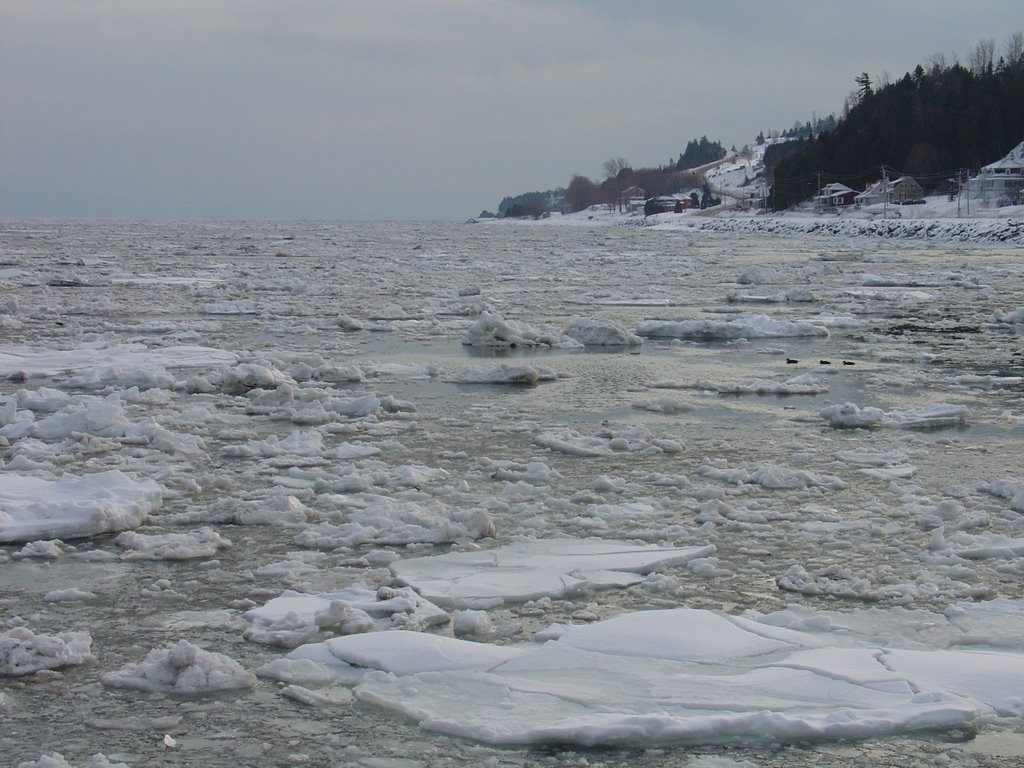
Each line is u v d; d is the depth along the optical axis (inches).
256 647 236.4
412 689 210.7
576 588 270.1
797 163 4699.8
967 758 187.5
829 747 191.2
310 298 1173.7
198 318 966.4
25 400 518.3
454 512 330.6
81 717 203.6
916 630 242.5
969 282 1349.7
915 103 4458.7
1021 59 4694.9
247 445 426.6
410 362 695.7
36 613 254.7
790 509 345.7
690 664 221.9
